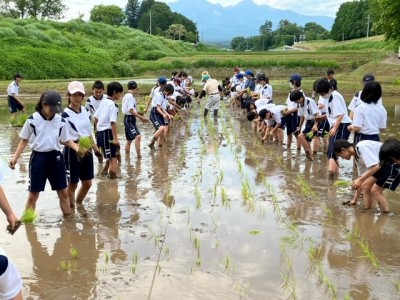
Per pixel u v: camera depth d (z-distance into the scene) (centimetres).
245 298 402
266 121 1218
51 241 538
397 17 2556
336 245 524
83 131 647
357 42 7275
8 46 3606
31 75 3353
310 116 966
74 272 457
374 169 605
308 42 11381
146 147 1134
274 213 636
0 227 580
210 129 1423
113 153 806
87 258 490
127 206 667
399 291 415
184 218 614
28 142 582
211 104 1681
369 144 622
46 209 655
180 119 1662
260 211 644
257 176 845
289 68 4159
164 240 538
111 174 817
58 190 603
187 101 1833
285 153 1065
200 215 627
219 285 427
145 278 442
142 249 512
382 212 640
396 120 1563
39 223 597
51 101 548
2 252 307
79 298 405
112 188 761
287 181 811
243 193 706
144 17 11475
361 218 616
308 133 950
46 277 447
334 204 677
